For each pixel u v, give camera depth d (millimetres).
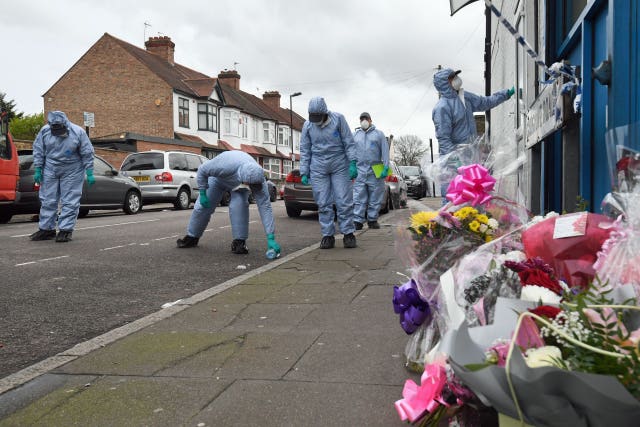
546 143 5938
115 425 2441
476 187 2762
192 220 8273
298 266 6348
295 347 3389
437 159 3586
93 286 5656
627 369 1350
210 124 41438
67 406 2645
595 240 2152
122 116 36625
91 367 3162
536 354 1428
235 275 6250
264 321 4020
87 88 36938
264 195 7316
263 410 2537
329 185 7816
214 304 4602
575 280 2131
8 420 2514
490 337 1590
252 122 51000
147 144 30031
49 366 3197
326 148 7641
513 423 1497
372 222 10945
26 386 2904
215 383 2869
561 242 2197
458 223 2711
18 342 3812
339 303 4457
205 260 7277
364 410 2496
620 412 1312
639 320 1559
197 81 41625
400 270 5824
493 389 1422
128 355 3354
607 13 3848
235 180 7680
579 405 1340
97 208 15180
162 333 3803
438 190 3539
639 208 1943
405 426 2332
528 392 1350
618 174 2086
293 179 14031
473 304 1975
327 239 7867
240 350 3379
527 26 6492
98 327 4180
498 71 12258
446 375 1886
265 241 9312
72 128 9117
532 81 6258
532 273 1912
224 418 2475
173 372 3047
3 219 13789
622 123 3545
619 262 1924
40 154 9141
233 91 52000
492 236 2684
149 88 36406
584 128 4359
